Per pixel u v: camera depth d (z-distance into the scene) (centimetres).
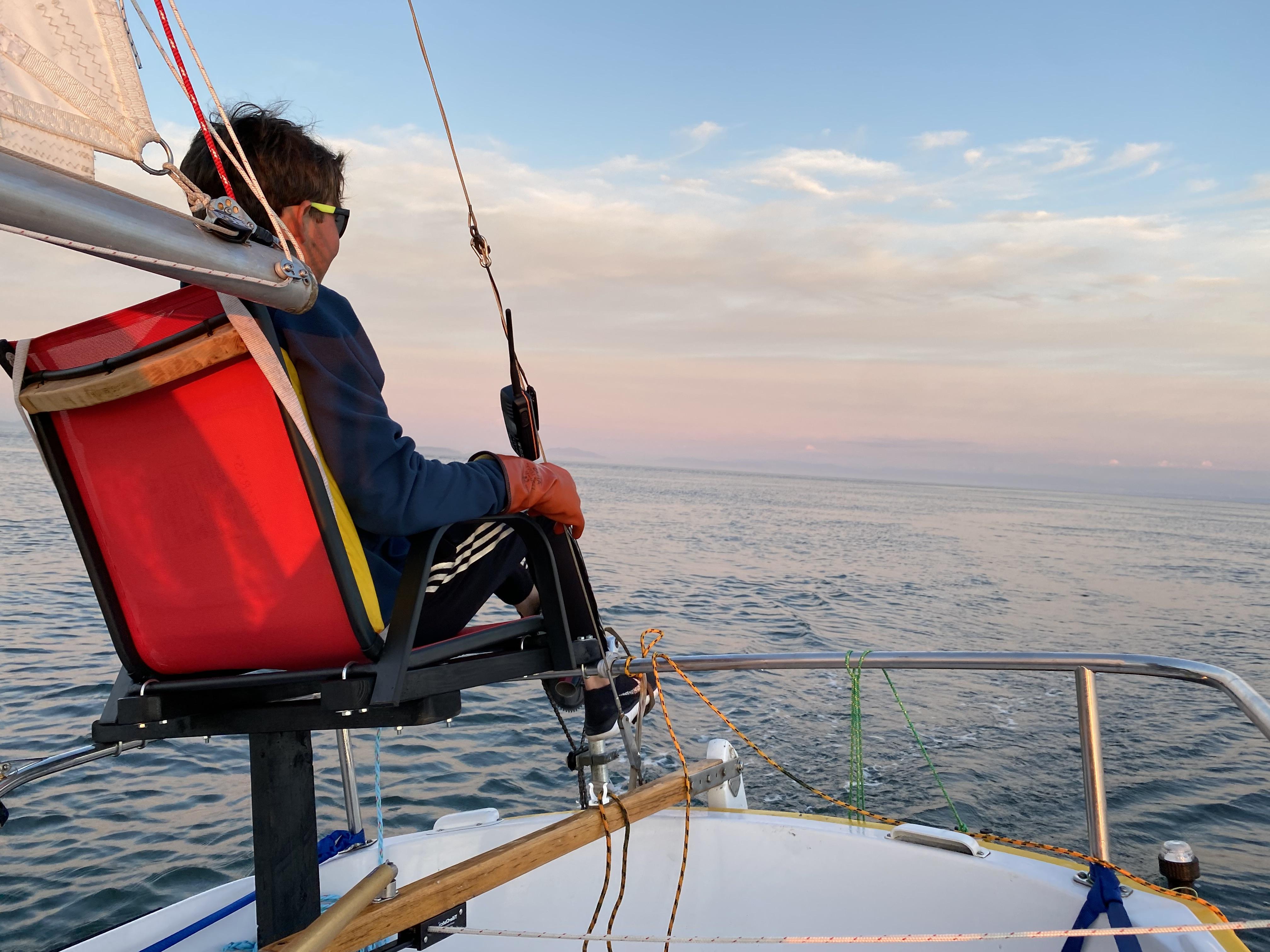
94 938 189
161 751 767
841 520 7425
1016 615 2231
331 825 627
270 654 132
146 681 140
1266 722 149
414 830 625
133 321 120
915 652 194
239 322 112
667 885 225
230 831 608
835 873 217
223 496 125
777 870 221
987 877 203
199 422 122
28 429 129
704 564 3067
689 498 10181
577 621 184
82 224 77
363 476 128
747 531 5241
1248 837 727
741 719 952
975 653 189
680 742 855
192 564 129
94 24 85
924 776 809
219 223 92
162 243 84
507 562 169
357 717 136
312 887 150
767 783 772
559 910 225
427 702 136
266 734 147
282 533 125
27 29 79
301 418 119
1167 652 1786
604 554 3181
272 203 143
